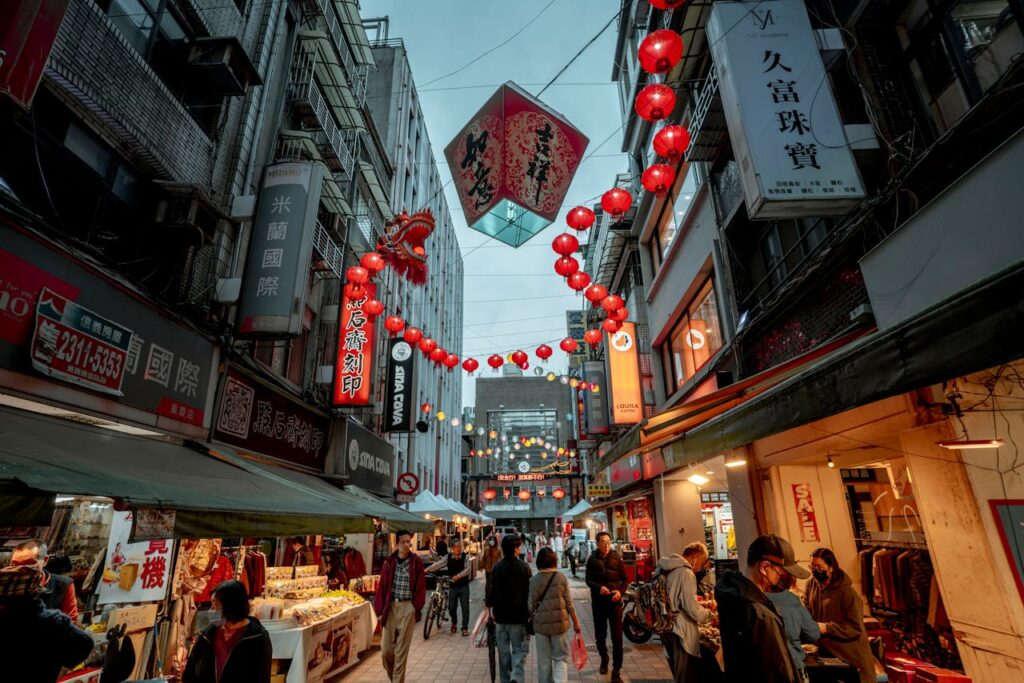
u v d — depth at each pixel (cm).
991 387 356
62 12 386
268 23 967
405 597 593
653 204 1480
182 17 732
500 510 5325
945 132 457
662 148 520
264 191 817
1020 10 412
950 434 396
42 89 498
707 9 827
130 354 551
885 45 568
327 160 1207
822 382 306
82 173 549
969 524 378
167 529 322
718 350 1017
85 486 286
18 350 425
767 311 753
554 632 506
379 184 1577
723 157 966
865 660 380
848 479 710
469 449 5528
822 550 439
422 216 1023
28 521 254
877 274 467
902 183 471
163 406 603
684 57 952
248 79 785
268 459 866
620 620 625
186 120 710
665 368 1510
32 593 264
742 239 952
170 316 619
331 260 1139
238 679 309
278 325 734
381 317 1744
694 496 1203
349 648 693
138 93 608
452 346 3769
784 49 569
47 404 450
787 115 540
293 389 968
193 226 638
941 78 503
